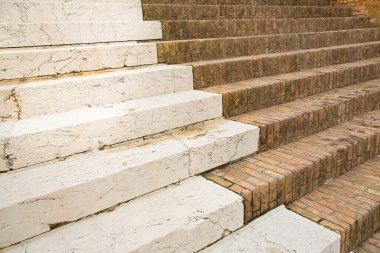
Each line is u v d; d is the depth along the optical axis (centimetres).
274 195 184
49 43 257
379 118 296
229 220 163
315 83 313
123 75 226
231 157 209
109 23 286
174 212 156
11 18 259
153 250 137
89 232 142
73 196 147
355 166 242
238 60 296
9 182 151
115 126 191
